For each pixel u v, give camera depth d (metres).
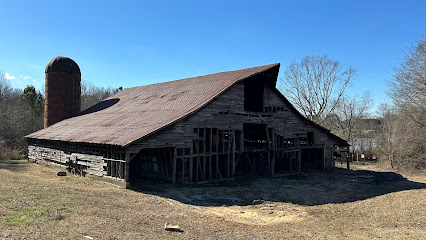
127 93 37.56
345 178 28.25
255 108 28.77
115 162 20.45
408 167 35.12
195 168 23.69
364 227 12.52
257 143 31.78
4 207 11.88
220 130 24.14
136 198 16.27
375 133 55.75
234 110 25.03
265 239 10.96
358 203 17.39
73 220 11.11
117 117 27.44
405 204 16.08
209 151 23.36
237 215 14.48
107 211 12.88
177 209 14.62
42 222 10.53
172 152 21.66
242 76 25.56
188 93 27.00
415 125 35.38
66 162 26.12
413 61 34.06
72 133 26.77
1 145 41.00
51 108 37.16
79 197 14.98
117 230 10.45
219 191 20.08
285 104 29.38
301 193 20.61
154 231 10.80
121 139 20.02
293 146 30.06
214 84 26.45
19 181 18.09
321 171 32.88
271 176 27.53
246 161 29.14
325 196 19.83
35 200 13.45
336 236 11.34
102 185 20.12
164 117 22.42
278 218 14.22
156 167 23.31
